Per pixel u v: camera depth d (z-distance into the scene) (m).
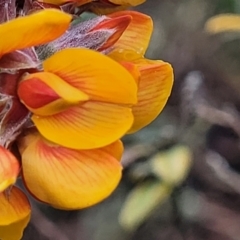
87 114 0.13
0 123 0.13
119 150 0.14
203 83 0.31
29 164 0.13
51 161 0.13
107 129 0.13
